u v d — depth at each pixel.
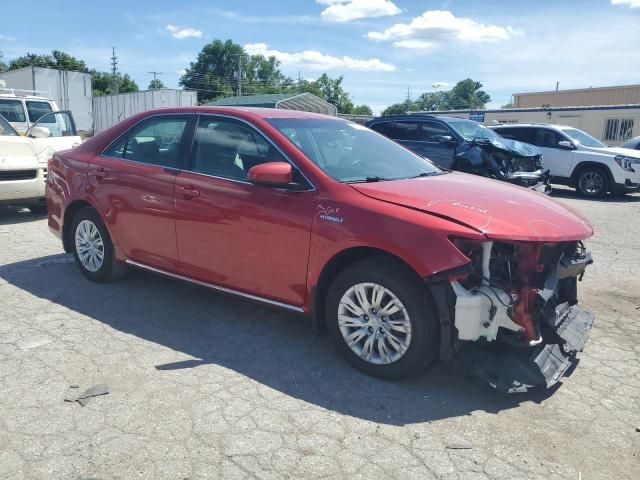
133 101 32.78
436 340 3.41
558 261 3.62
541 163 11.78
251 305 4.92
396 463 2.79
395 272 3.42
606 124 28.27
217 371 3.71
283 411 3.23
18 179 8.18
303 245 3.76
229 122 4.39
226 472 2.69
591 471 2.77
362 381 3.61
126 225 4.88
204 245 4.32
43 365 3.72
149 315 4.65
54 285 5.34
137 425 3.05
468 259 3.19
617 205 12.48
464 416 3.23
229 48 97.81
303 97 35.50
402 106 95.69
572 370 3.83
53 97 22.23
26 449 2.83
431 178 4.27
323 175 3.82
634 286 5.80
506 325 3.30
